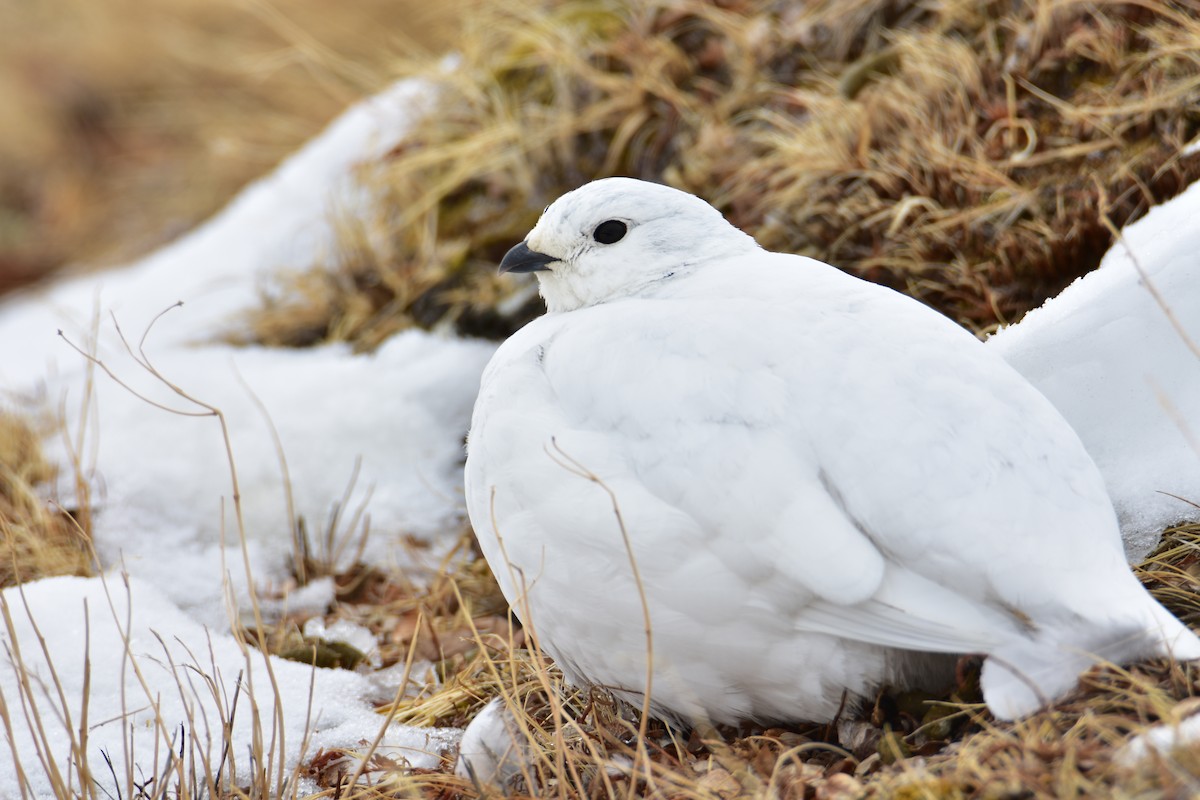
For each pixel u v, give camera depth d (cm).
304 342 1148
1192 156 823
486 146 1190
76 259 1683
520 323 1074
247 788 643
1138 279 710
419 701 739
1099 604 507
